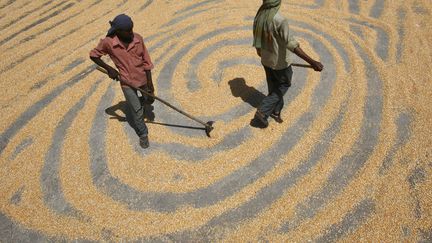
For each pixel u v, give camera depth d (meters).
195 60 6.69
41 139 5.41
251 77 6.21
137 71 4.59
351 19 7.39
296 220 4.11
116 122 5.55
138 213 4.32
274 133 5.14
